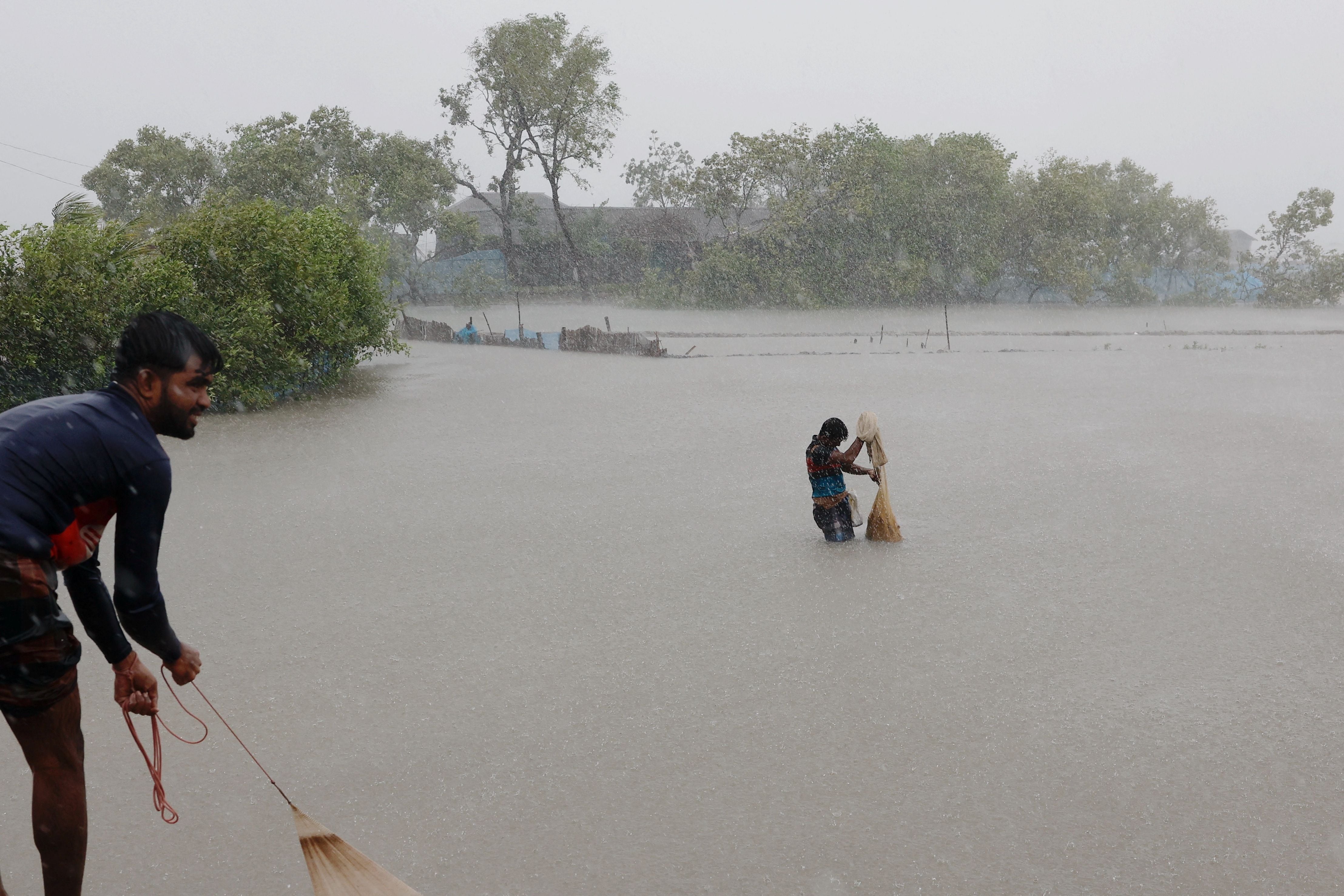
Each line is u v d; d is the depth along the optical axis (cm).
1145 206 6394
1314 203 6388
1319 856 376
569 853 383
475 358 2812
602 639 618
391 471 1157
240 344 1639
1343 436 1341
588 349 3064
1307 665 564
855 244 5794
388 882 294
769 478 1098
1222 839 388
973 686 539
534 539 857
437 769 453
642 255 6919
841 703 519
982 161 5516
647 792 430
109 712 521
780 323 4981
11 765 460
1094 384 2044
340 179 5259
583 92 5691
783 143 5456
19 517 247
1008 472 1110
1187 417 1542
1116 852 379
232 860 382
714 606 677
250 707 524
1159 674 554
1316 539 827
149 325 274
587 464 1195
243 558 807
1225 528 862
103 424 263
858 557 785
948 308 5991
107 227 1628
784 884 361
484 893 358
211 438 1394
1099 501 966
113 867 377
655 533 871
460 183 6116
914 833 394
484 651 601
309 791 434
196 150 5412
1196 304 6656
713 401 1777
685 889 359
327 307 1848
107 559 877
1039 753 461
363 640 623
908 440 1331
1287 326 4681
